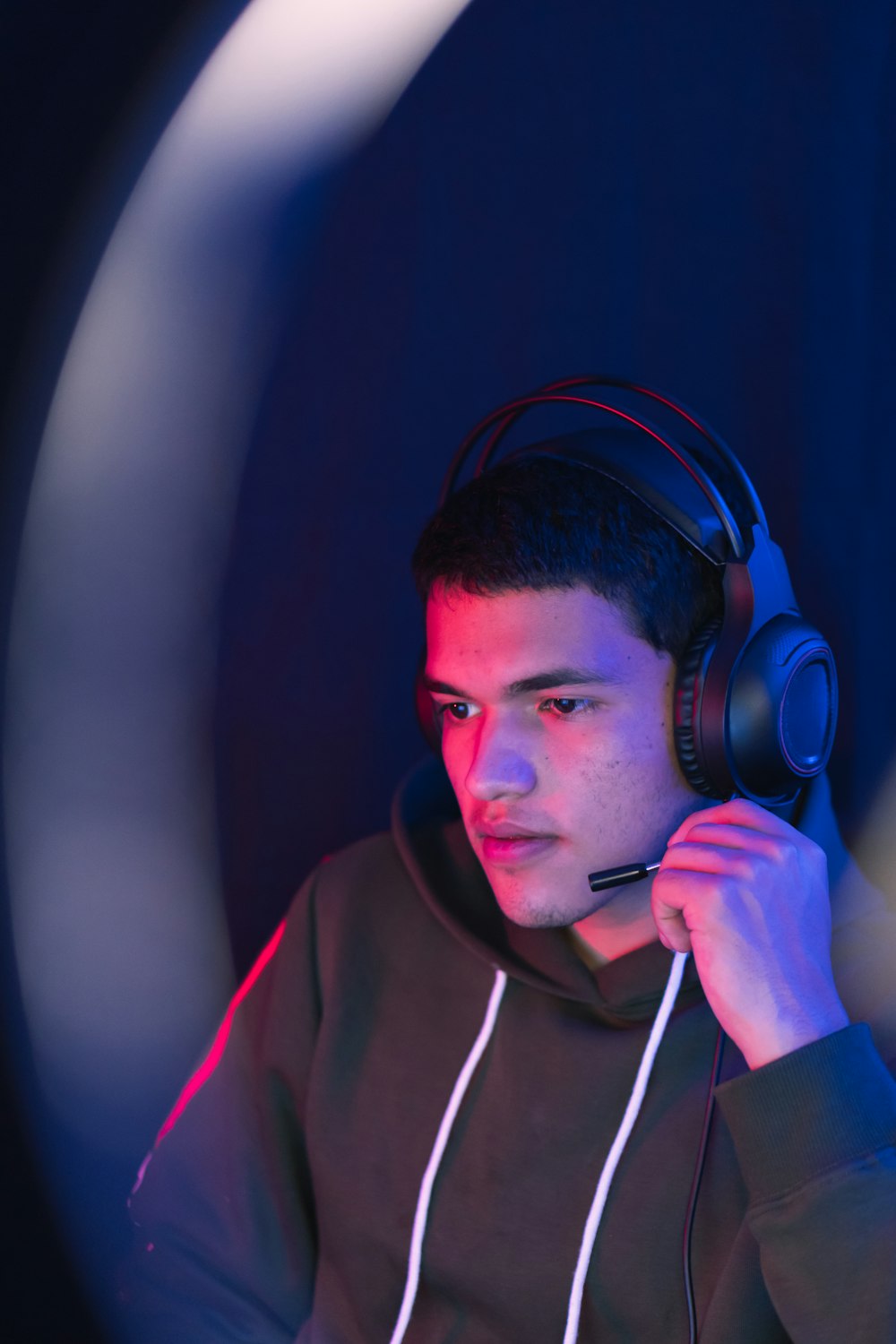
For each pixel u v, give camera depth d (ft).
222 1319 5.11
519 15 6.74
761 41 6.33
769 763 4.11
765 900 3.96
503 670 4.33
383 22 6.77
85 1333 6.67
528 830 4.42
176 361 7.18
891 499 6.29
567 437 4.75
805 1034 3.88
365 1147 5.07
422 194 7.02
